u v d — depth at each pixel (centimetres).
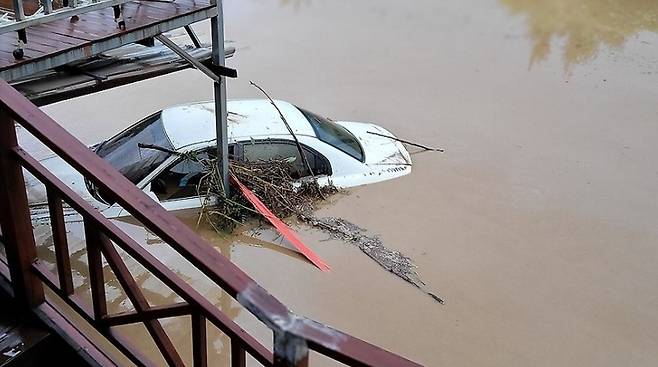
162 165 546
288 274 500
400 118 794
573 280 520
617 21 1255
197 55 492
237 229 543
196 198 555
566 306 493
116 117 764
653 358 451
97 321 208
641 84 949
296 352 130
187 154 552
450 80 928
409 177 644
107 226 184
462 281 508
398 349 439
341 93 862
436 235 558
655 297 509
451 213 592
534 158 710
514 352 445
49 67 350
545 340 459
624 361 446
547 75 968
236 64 945
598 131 789
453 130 767
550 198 632
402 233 557
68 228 496
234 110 618
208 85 867
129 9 442
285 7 1223
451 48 1062
